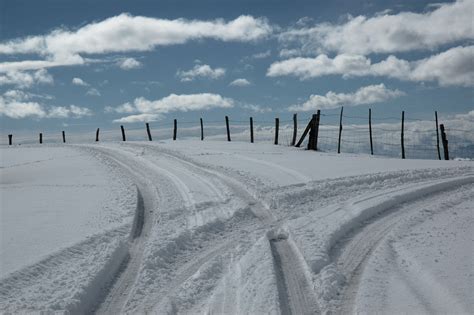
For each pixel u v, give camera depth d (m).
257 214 12.27
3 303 6.48
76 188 15.70
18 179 18.89
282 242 9.84
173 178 17.34
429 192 15.02
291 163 20.77
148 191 15.12
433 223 11.10
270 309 6.37
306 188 14.72
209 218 11.34
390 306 6.46
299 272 8.04
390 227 10.85
